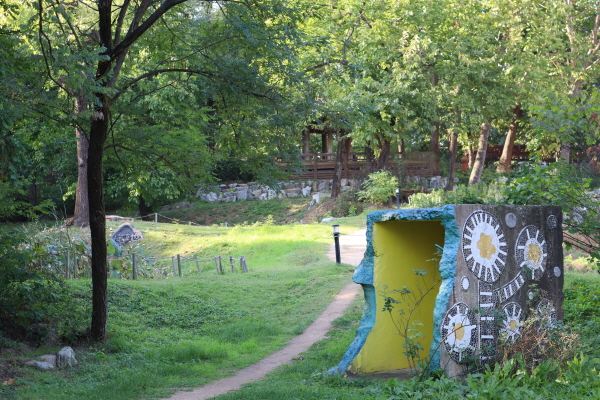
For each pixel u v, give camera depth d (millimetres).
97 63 10500
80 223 26891
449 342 7168
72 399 7492
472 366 7250
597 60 33281
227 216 39656
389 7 32156
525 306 7887
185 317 13195
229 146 13156
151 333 11805
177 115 13109
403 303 8562
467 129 36438
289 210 39469
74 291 12898
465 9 33031
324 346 10672
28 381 8234
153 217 39781
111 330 11289
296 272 17859
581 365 7023
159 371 9219
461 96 32188
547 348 7633
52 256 14734
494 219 7707
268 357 10352
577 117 10078
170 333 11992
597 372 7027
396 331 8516
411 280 8641
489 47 32281
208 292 15336
